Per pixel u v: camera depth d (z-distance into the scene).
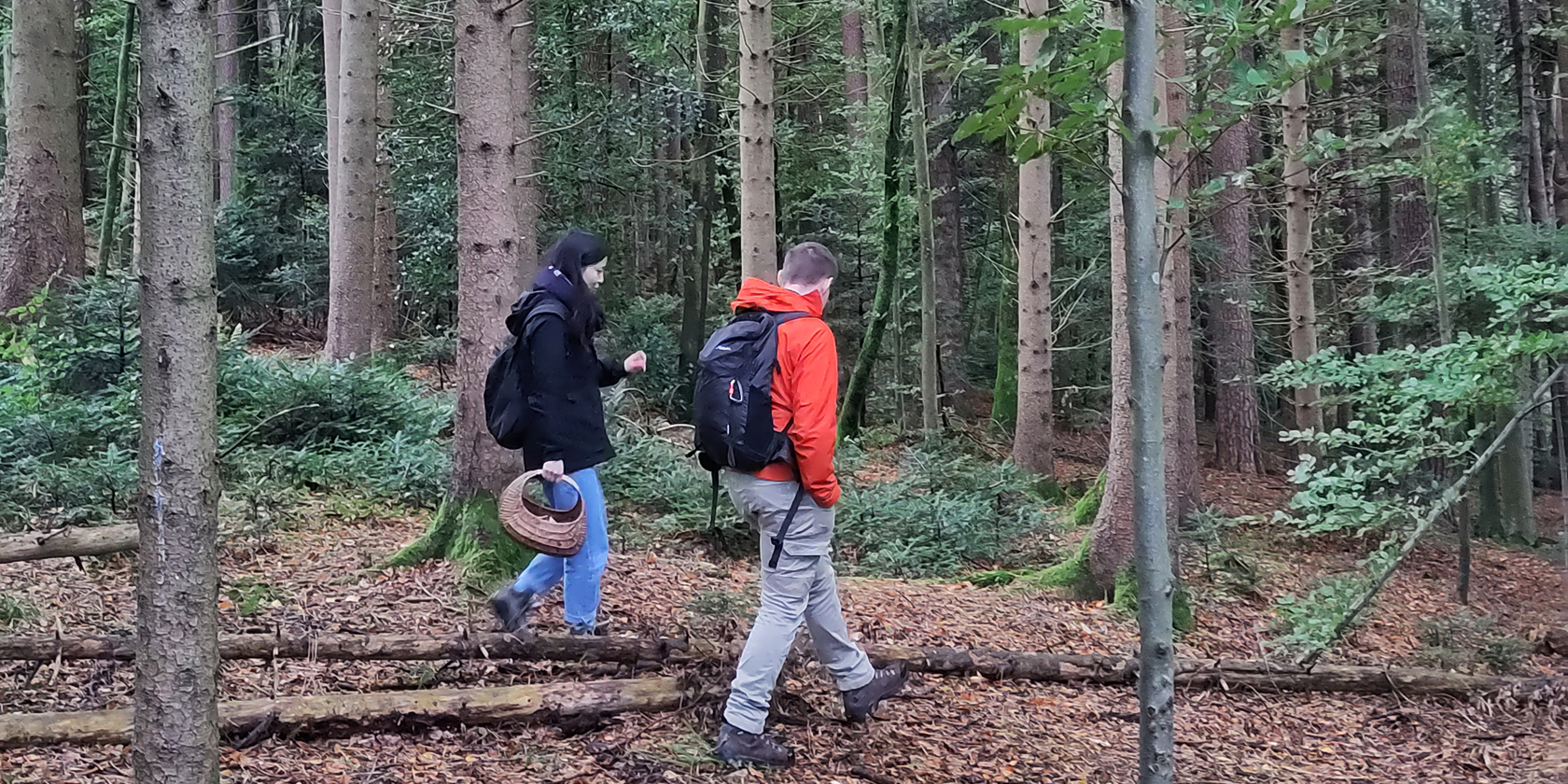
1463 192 9.90
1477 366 5.96
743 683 3.77
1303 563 10.09
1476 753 5.10
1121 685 5.52
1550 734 5.41
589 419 4.50
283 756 3.50
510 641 4.39
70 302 8.77
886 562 8.26
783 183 19.30
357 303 12.68
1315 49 2.71
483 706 3.86
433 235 14.11
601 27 13.58
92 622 4.64
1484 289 6.22
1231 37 2.69
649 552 7.04
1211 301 16.05
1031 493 10.98
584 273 4.49
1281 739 5.18
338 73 14.01
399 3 14.12
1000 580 7.89
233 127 18.03
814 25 16.61
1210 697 5.69
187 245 2.22
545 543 4.23
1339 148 4.12
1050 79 2.63
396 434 8.42
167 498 2.28
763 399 3.64
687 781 3.60
